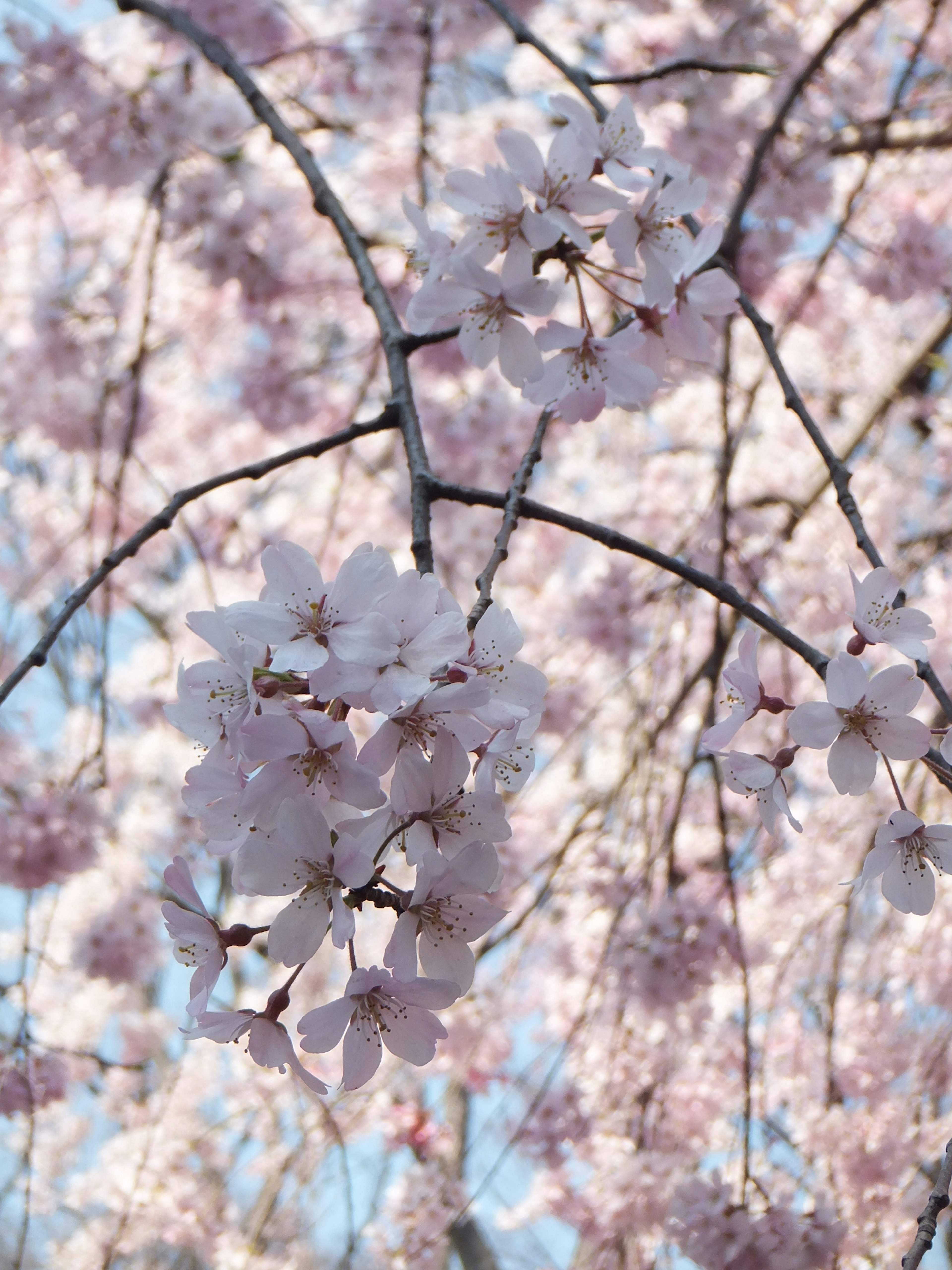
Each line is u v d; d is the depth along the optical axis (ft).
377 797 3.89
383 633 3.96
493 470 16.51
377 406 18.04
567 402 5.74
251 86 8.67
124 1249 16.05
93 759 11.49
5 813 11.88
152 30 14.64
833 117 15.49
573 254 5.69
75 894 14.88
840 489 5.68
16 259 17.87
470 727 4.10
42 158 16.93
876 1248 11.91
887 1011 14.17
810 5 16.28
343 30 17.10
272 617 4.08
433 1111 16.66
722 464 10.40
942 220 16.25
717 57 15.30
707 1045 14.87
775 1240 10.07
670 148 14.80
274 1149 16.67
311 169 7.90
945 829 4.91
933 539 15.29
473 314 5.54
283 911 3.90
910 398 16.94
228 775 4.06
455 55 17.12
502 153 5.51
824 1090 13.21
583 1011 11.84
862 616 5.04
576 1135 13.53
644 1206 12.62
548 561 18.78
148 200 13.33
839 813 15.03
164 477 18.99
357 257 7.21
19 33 13.88
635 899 13.42
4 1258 16.42
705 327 6.19
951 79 16.33
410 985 3.87
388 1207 15.10
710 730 5.07
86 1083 18.34
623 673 16.79
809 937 14.73
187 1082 17.34
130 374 15.16
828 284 17.72
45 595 18.93
